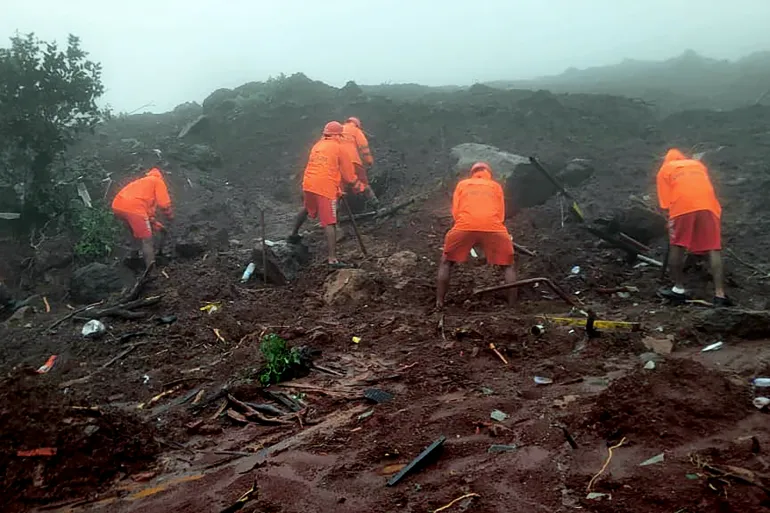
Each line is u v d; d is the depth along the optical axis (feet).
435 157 47.52
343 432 14.99
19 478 13.20
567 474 12.26
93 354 22.07
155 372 19.93
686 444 12.91
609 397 14.66
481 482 12.21
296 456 14.03
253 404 17.01
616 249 29.30
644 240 29.63
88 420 14.43
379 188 41.91
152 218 31.89
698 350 19.10
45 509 12.77
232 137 58.18
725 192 35.63
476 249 30.25
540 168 33.01
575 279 26.53
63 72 38.22
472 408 15.55
